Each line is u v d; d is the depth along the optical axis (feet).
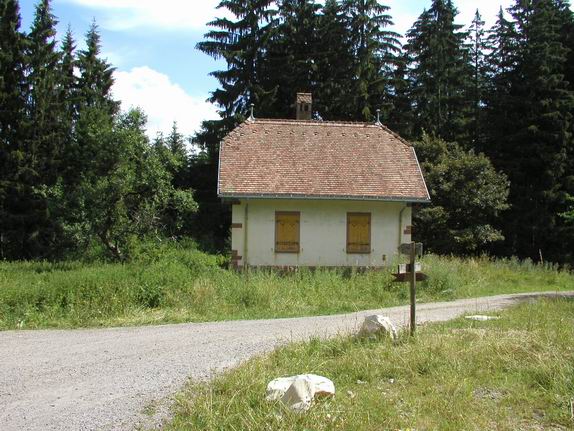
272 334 36.55
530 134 119.24
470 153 107.34
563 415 19.77
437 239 103.19
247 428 18.21
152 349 32.30
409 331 32.01
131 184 79.25
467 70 146.20
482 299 57.62
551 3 129.29
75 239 83.97
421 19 146.51
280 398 20.12
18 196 107.34
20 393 23.54
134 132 80.84
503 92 127.54
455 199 101.96
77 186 83.15
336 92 127.44
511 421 19.48
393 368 25.12
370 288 58.49
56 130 117.80
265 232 76.13
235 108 127.44
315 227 76.74
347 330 34.27
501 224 117.91
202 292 50.08
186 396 22.00
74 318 43.50
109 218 79.46
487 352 26.86
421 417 19.61
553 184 117.60
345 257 76.95
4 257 104.47
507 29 131.44
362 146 84.53
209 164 127.34
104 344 34.09
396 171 80.64
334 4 131.54
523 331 31.96
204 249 105.50
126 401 22.18
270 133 84.84
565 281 78.28
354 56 129.29
